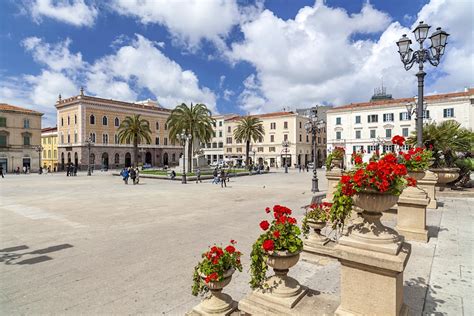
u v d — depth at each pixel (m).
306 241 5.76
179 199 15.36
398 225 6.40
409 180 6.06
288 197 15.80
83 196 16.84
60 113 61.97
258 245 3.49
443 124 14.27
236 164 62.38
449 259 4.95
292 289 3.34
